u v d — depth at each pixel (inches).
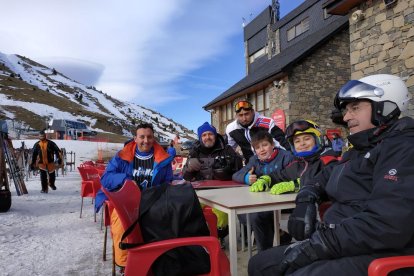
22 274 125.8
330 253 57.2
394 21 287.0
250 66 922.7
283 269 63.6
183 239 69.5
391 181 54.0
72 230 194.7
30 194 358.9
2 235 179.8
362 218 55.1
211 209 124.1
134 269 68.2
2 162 255.1
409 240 53.2
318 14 662.5
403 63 279.6
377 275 50.0
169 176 133.2
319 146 106.6
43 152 374.3
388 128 62.4
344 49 536.1
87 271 129.2
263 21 844.6
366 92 63.4
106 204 134.5
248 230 124.3
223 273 74.2
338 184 66.9
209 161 162.6
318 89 517.3
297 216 72.6
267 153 129.3
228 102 730.8
